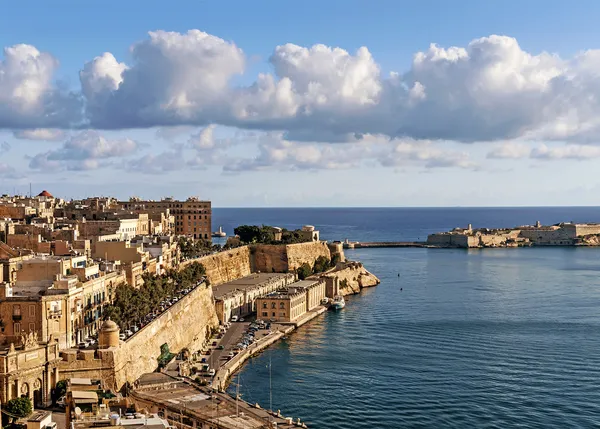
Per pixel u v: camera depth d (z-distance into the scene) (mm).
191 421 145625
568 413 168625
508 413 168625
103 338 156375
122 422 122375
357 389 186625
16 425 128375
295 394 182750
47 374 145625
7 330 159500
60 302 163875
